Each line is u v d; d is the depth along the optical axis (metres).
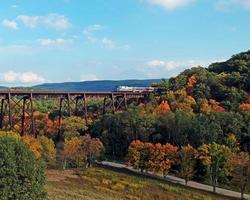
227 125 145.75
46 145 132.50
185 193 107.38
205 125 144.88
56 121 183.88
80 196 87.12
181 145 146.00
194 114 164.75
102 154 143.50
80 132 173.62
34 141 130.62
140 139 156.88
